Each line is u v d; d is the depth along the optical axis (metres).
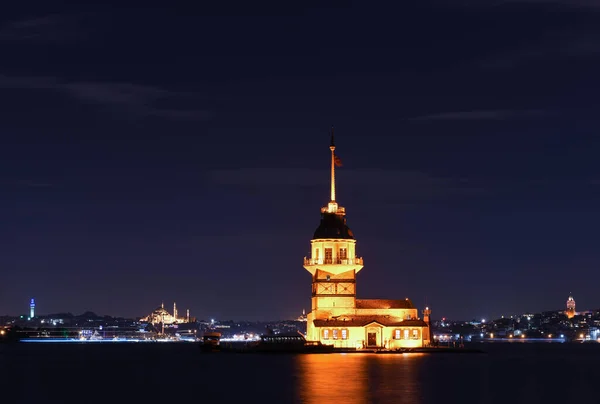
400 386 153.00
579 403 135.62
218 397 142.00
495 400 138.00
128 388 162.75
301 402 131.62
